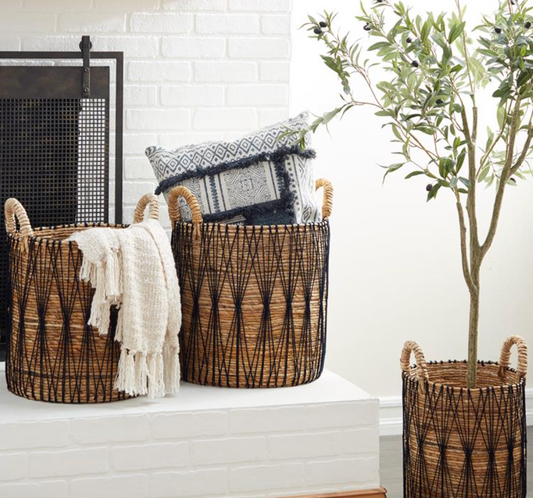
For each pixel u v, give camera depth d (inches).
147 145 124.5
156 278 97.8
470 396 98.2
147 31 123.7
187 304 107.7
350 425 101.5
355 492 101.5
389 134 146.9
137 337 96.4
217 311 105.0
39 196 119.1
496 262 152.9
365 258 147.5
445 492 100.1
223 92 126.1
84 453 94.3
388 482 124.0
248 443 98.6
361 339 147.9
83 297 98.7
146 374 98.0
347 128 145.3
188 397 102.0
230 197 108.3
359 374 148.1
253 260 103.8
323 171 144.9
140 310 97.0
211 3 125.0
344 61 103.0
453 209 150.4
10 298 105.0
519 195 153.1
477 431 98.5
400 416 149.3
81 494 94.3
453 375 111.0
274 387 106.3
